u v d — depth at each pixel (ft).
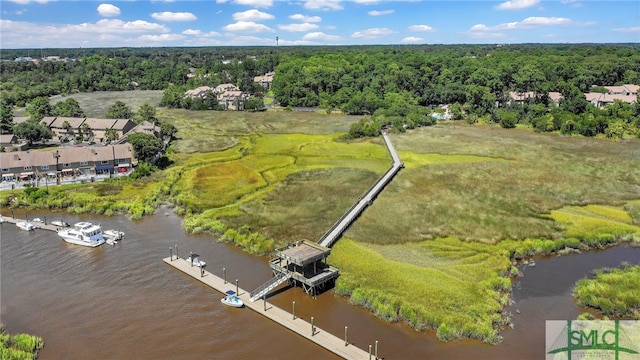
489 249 234.17
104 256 236.84
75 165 361.92
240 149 447.83
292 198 309.42
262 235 252.62
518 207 290.35
